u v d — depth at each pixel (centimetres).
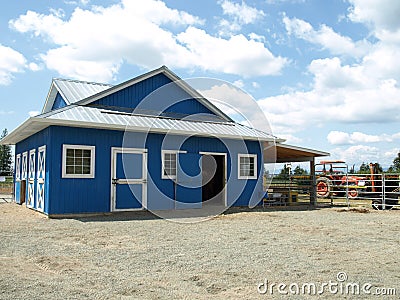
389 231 948
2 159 6269
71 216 1155
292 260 617
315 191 1795
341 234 890
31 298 420
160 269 556
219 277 516
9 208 1451
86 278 505
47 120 1097
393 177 1727
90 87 1656
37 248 695
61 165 1147
